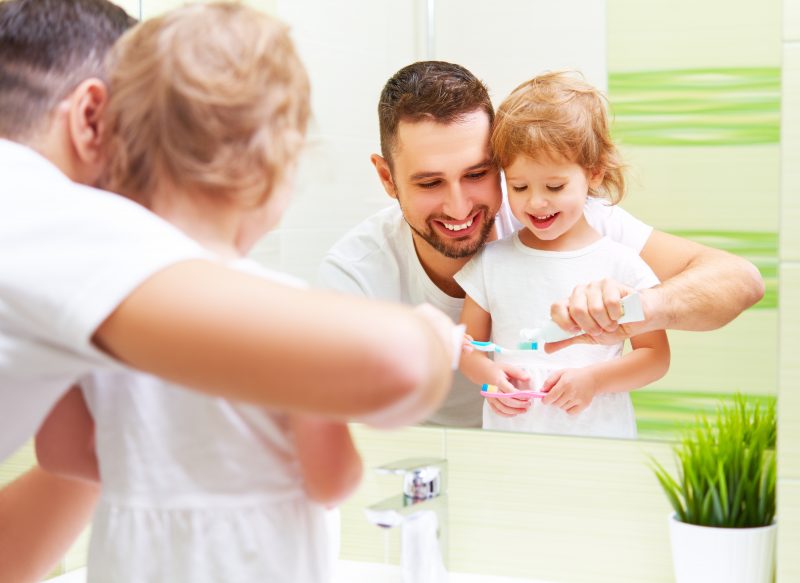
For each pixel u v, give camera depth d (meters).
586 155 1.05
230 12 0.59
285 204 0.64
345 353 0.44
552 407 1.10
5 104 0.68
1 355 0.52
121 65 0.60
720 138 1.00
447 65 1.10
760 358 1.00
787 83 0.86
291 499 0.63
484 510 1.14
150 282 0.47
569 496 1.10
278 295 0.45
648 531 1.06
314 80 1.17
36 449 0.72
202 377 0.45
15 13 0.70
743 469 0.97
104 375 0.65
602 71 1.04
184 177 0.57
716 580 0.97
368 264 1.16
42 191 0.55
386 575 1.13
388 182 1.14
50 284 0.48
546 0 1.05
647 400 1.05
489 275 1.11
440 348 0.47
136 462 0.63
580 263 1.07
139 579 0.62
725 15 0.99
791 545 0.90
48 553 0.77
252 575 0.61
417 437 1.17
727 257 1.00
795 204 0.87
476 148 1.09
